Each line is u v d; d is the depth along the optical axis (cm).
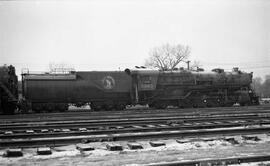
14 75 3031
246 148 948
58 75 3142
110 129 1279
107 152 905
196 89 3591
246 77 3841
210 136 1145
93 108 3250
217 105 3638
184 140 1059
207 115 2031
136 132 1246
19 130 1368
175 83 3509
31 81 3030
